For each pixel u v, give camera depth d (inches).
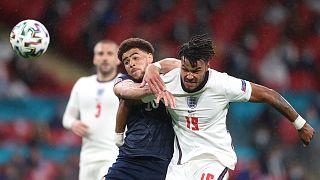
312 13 3346.5
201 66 858.8
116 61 1334.9
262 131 2420.0
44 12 3262.8
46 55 3132.4
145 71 906.7
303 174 2308.1
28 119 2544.3
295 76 2994.6
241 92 882.8
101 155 1301.7
